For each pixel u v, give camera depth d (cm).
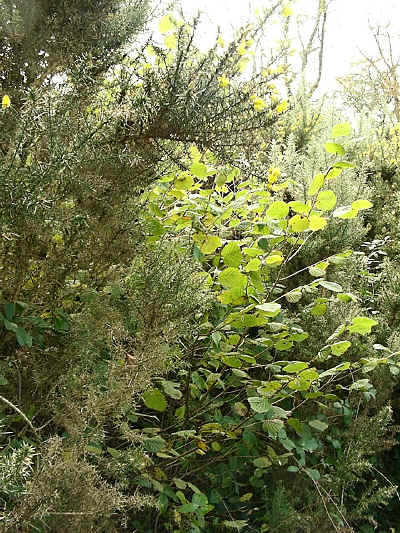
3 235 168
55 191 183
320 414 274
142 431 221
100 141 194
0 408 181
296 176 355
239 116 238
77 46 250
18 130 181
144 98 196
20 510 140
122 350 179
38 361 196
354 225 323
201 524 226
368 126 537
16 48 258
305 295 294
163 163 219
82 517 154
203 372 260
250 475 281
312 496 267
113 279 204
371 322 236
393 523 312
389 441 289
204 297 215
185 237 237
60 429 201
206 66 239
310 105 530
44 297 202
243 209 264
